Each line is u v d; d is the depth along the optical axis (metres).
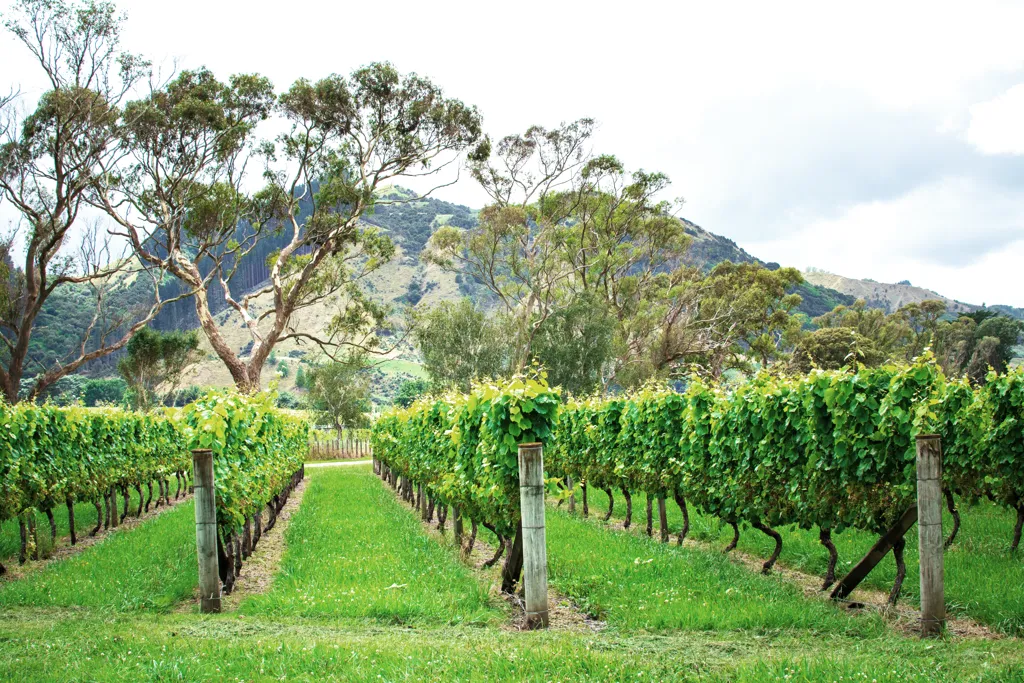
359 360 45.47
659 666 4.81
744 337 61.59
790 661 4.77
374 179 43.28
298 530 13.95
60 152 29.36
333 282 45.25
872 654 5.17
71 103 29.16
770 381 10.04
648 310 53.12
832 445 8.35
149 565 10.02
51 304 67.44
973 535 10.59
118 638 6.06
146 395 48.53
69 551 12.56
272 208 43.81
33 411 11.85
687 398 11.62
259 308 134.12
